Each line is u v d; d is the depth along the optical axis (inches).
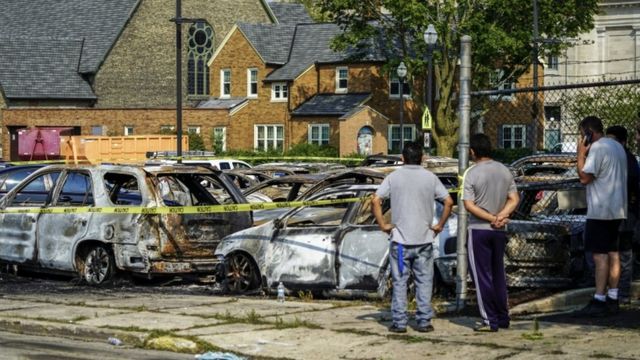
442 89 2623.0
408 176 540.7
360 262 669.9
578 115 1228.5
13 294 735.1
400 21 2556.6
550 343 503.2
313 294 697.6
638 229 681.6
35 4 3873.0
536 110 1282.0
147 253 761.6
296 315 606.2
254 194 962.7
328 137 3046.3
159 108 3307.1
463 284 604.1
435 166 975.0
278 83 3191.4
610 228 574.2
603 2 3408.0
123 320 596.7
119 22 3646.7
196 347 528.1
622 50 3408.0
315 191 765.3
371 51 3002.0
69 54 3612.2
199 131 3275.1
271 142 3191.4
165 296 714.8
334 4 2630.4
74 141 2356.1
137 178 775.1
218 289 764.0
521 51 2522.1
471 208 534.3
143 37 3663.9
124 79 3629.4
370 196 685.9
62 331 581.9
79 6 3804.1
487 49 2471.7
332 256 681.0
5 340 568.4
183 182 838.5
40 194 885.2
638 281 666.2
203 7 3759.8
